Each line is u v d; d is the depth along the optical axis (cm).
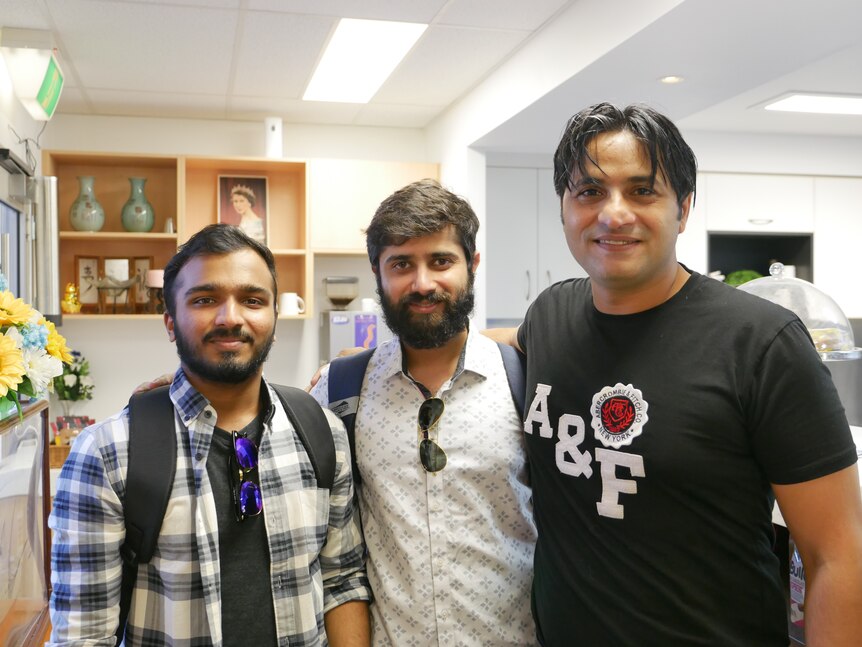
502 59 332
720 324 108
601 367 117
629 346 114
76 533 109
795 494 101
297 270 425
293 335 430
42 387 151
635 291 114
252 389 121
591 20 262
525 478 140
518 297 421
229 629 112
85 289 394
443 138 421
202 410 116
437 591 129
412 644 128
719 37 238
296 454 122
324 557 131
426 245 130
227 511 115
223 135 423
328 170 406
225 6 269
